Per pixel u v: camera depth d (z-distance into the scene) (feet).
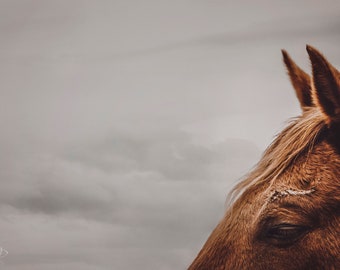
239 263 5.50
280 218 5.42
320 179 5.48
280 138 6.13
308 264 5.31
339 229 5.29
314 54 5.48
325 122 5.63
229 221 5.76
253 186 5.78
